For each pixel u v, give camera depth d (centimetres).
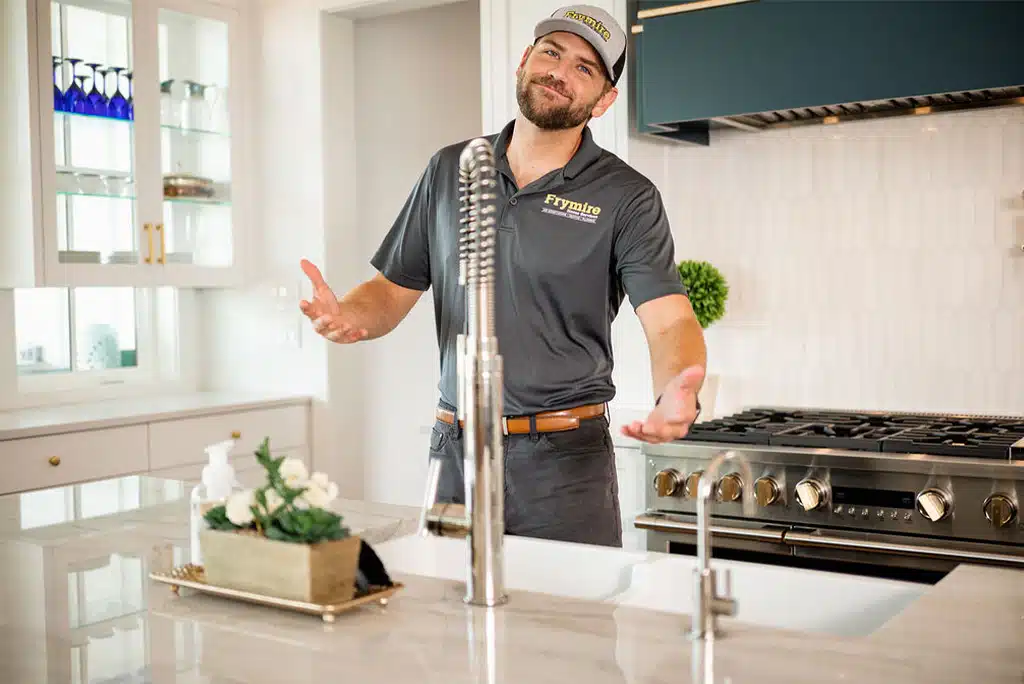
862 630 144
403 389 471
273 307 447
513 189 221
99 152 389
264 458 136
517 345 217
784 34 302
